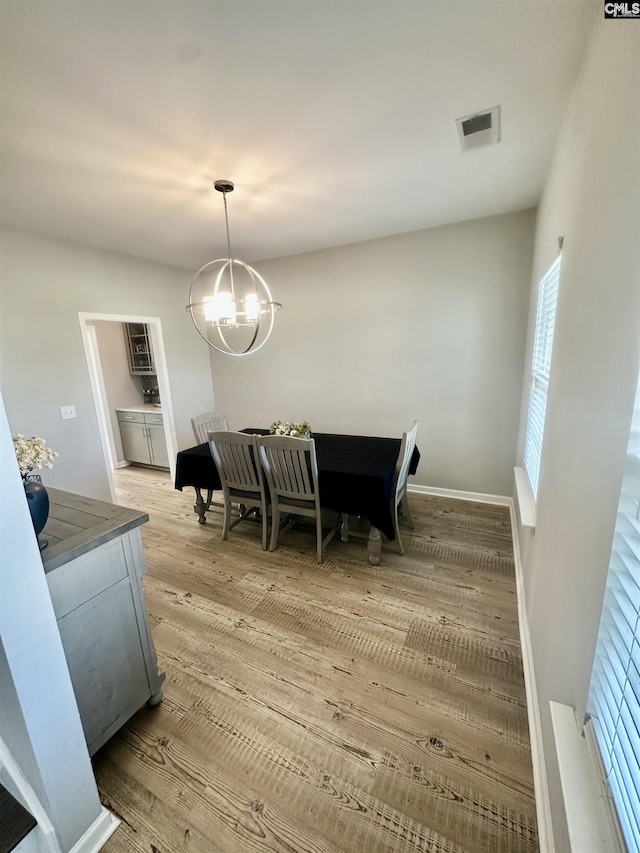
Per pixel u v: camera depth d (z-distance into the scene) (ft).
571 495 3.73
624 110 2.81
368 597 7.60
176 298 14.73
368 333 12.75
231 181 7.52
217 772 4.51
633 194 2.53
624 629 2.14
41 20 3.77
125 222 9.59
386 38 4.16
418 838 3.84
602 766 2.42
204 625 6.98
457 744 4.73
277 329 14.49
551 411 5.27
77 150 6.27
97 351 16.52
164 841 3.88
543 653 4.58
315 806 4.14
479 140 6.26
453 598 7.50
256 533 10.51
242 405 16.12
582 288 3.90
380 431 13.26
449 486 12.45
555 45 4.25
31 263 10.09
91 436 11.71
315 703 5.36
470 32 4.08
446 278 11.23
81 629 4.23
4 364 9.70
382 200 8.80
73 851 3.67
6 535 3.11
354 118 5.61
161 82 4.74
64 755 3.56
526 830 3.86
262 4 3.70
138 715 5.27
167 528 11.01
